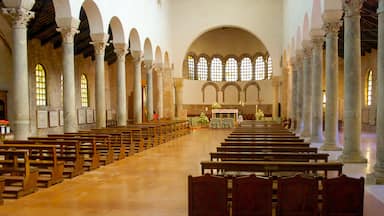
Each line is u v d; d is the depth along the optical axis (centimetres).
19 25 1209
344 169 1059
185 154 1552
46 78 2412
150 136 1872
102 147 1299
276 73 3434
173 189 880
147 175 1065
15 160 905
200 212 583
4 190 809
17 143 1113
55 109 2514
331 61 1445
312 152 955
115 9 2011
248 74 4297
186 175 1062
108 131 1569
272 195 620
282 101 3256
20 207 732
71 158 1084
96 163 1188
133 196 813
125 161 1348
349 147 1183
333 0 1412
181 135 2572
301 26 2117
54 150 947
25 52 1227
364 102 2856
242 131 1700
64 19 1502
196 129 3294
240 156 859
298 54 2306
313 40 1748
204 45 4266
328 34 1445
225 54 4328
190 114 4134
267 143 1089
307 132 2027
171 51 3528
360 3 1163
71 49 1523
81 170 1086
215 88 4303
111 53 3108
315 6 1675
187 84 4131
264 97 4175
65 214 684
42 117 2334
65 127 1520
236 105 4281
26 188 831
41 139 1190
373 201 719
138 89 2523
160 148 1788
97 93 1877
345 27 1184
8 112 2084
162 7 3183
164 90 3484
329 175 967
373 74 2666
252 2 3453
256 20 3450
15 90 1215
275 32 3425
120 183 954
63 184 946
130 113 3600
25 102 1227
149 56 2833
